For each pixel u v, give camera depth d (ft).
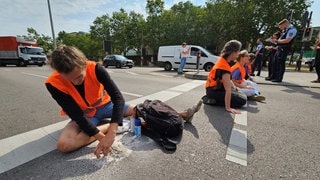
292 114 11.14
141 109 8.25
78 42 194.70
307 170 5.92
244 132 8.62
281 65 21.83
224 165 6.15
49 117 10.69
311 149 7.17
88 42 185.37
